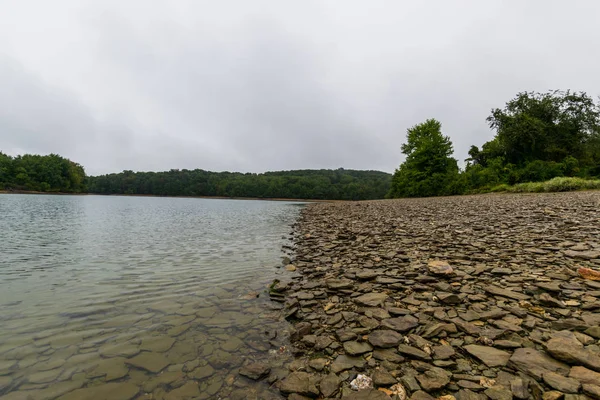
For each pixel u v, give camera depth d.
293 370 3.62
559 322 3.90
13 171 103.25
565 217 11.91
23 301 6.05
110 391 3.29
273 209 47.31
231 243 13.26
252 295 6.34
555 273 5.66
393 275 6.68
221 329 4.79
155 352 4.10
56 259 9.89
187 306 5.79
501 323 4.08
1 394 3.23
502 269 6.16
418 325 4.34
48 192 112.19
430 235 10.84
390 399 2.89
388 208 26.50
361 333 4.27
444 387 3.00
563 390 2.70
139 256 10.41
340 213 26.58
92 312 5.50
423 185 48.09
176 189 149.12
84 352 4.10
